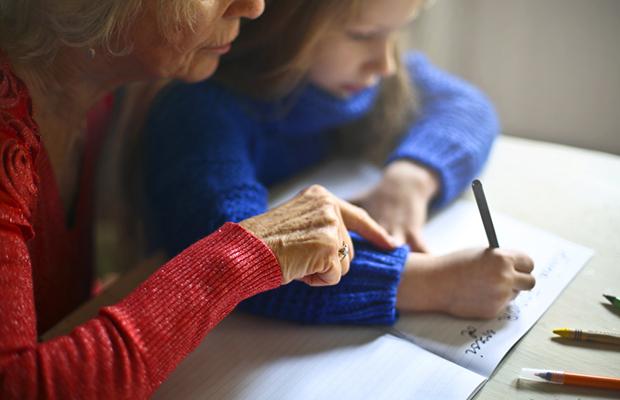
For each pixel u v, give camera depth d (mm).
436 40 1229
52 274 731
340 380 565
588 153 949
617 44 1020
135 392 478
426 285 641
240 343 619
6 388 444
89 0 579
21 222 497
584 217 793
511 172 915
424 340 611
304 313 637
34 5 591
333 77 848
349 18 769
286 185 906
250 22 809
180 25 598
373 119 1006
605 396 530
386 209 797
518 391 543
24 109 551
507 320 625
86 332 482
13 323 459
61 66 643
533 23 1103
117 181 950
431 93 1016
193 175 751
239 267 550
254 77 842
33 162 551
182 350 513
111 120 902
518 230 767
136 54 626
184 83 854
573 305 642
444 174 837
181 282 528
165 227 767
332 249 591
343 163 979
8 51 604
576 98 1105
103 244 1176
